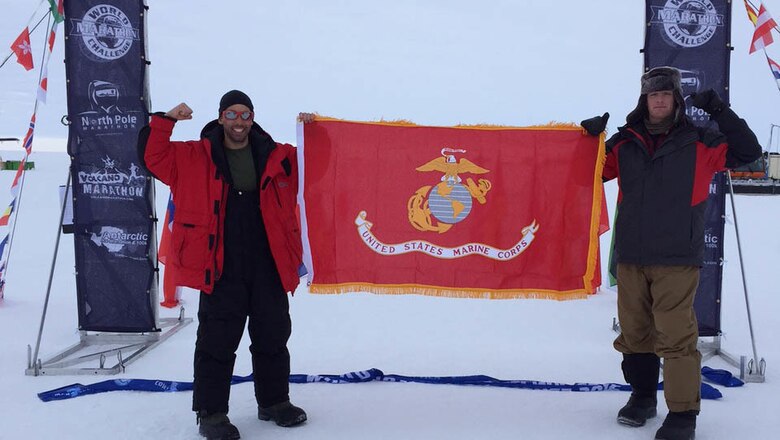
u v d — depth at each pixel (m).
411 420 3.98
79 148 5.46
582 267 4.22
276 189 3.81
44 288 8.09
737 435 3.77
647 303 3.87
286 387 3.92
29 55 5.53
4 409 4.15
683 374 3.62
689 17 5.23
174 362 5.18
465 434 3.79
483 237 4.30
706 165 3.69
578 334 6.08
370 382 4.67
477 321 6.57
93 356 5.26
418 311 7.01
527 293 4.27
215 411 3.66
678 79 3.70
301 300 7.56
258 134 3.86
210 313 3.68
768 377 4.82
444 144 4.31
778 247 12.12
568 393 4.48
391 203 4.30
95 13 5.34
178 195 3.66
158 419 3.97
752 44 5.28
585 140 4.21
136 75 5.38
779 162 26.81
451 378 4.65
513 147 4.28
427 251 4.31
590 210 4.20
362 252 4.30
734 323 6.51
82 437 3.71
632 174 3.85
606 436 3.76
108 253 5.55
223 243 3.67
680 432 3.60
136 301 5.58
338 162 4.28
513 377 4.82
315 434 3.76
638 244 3.76
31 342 5.75
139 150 3.59
